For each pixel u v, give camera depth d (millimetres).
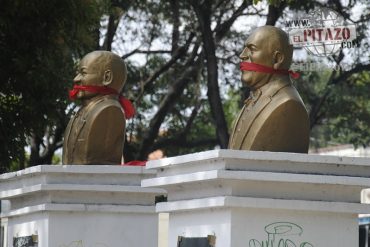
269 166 10391
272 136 12219
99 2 25328
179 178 10969
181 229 11289
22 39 21156
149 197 14727
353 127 32688
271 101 12328
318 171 10484
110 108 15289
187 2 31000
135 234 14672
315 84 33594
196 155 10727
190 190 11133
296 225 10375
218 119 29391
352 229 10523
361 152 40750
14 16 20969
